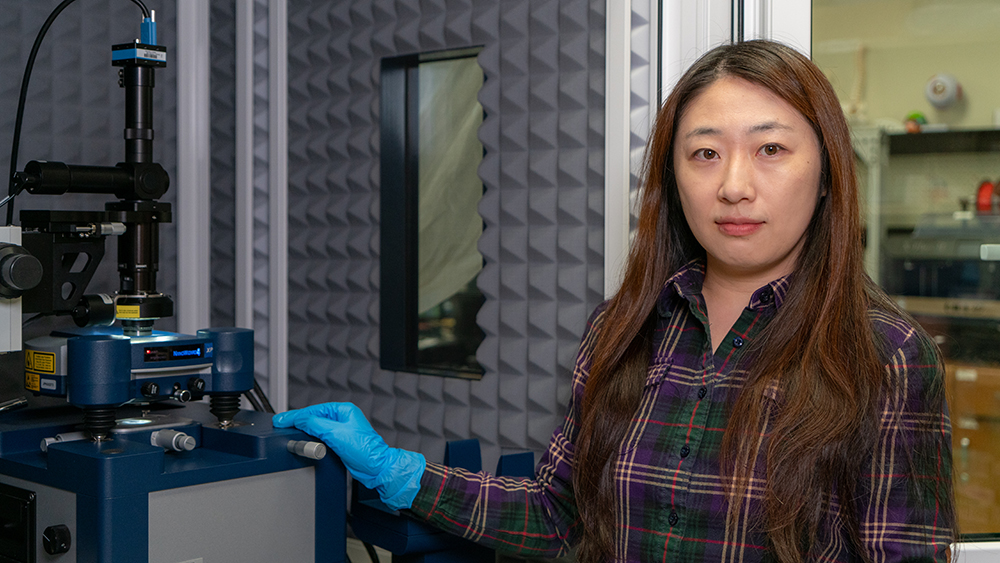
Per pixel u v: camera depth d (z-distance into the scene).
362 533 1.37
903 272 1.62
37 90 2.04
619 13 1.62
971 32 1.55
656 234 1.17
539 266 1.81
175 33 2.32
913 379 0.93
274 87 2.24
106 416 1.19
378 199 2.06
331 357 2.20
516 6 1.81
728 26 1.53
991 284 1.56
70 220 1.32
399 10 2.01
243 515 1.18
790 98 0.97
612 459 1.10
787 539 0.93
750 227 0.99
